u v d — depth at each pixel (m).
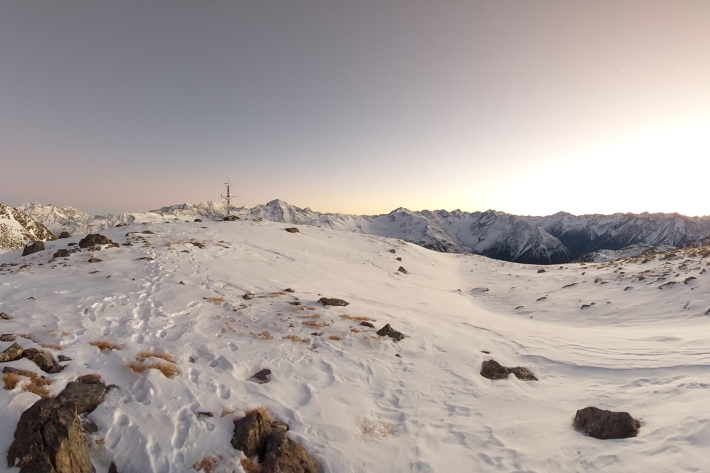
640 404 9.12
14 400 7.04
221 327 13.52
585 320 22.47
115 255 21.77
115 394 8.20
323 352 12.93
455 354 14.03
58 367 8.71
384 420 9.34
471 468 7.51
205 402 8.55
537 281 37.78
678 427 7.32
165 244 26.09
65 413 6.39
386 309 19.83
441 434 8.80
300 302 18.05
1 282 15.70
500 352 14.65
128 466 6.64
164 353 10.51
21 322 11.00
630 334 16.86
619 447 7.29
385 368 12.35
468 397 10.77
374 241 50.12
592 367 12.46
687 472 5.94
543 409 9.88
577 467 7.00
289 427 8.48
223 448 7.30
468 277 43.44
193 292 16.61
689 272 26.34
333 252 38.50
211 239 31.17
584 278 34.75
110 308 13.29
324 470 7.48
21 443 5.92
